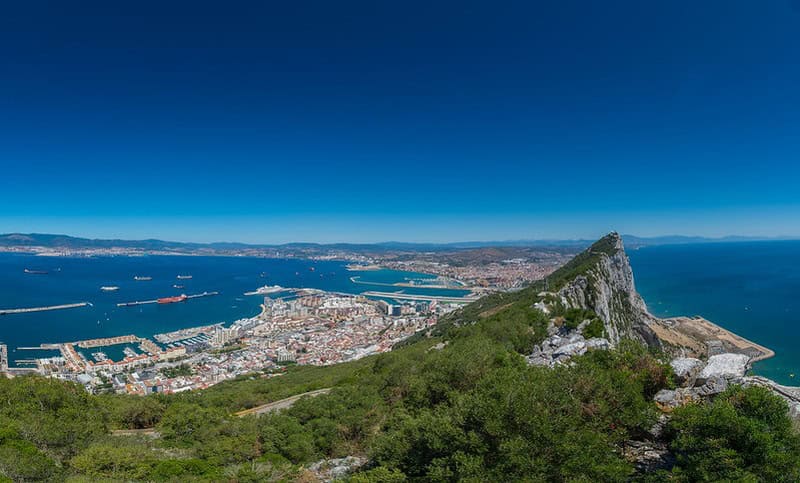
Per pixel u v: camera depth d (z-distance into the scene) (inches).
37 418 1306.6
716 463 512.1
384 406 1630.2
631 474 613.6
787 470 485.7
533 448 587.2
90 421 1505.9
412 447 791.1
